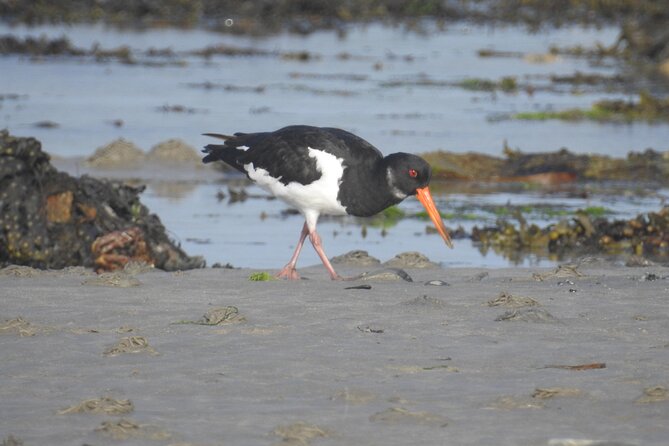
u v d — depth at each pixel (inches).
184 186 856.3
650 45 1809.8
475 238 709.9
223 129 1088.8
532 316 388.5
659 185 903.1
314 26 2187.5
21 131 1055.0
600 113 1258.0
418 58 1780.3
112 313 397.1
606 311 405.4
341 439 265.0
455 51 1882.4
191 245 658.8
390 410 283.0
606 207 812.6
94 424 274.8
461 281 481.7
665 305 415.8
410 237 708.7
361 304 413.4
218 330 370.9
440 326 378.0
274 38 2017.7
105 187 609.9
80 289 441.4
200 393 302.8
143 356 339.0
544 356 341.1
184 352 343.9
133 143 964.6
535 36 2113.7
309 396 300.5
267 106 1256.8
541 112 1255.5
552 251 685.9
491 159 946.7
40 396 300.0
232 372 322.3
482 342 357.4
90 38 1897.1
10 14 2130.9
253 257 629.3
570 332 372.2
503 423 277.4
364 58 1769.2
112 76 1483.8
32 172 584.7
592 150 1043.3
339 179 511.2
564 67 1715.1
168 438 264.5
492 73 1622.8
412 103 1314.0
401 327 376.2
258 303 415.2
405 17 2338.8
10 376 318.7
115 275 457.1
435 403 294.2
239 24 2164.1
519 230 706.2
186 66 1617.9
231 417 281.1
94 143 1007.6
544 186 901.8
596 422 278.7
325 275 526.6
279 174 522.9
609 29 2217.0
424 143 1039.6
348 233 714.8
